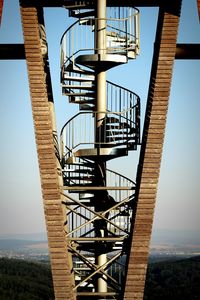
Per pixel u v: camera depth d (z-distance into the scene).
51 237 14.52
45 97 14.49
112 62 16.69
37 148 14.49
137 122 16.73
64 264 14.51
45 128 14.49
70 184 17.83
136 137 16.70
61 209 14.51
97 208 17.66
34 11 14.46
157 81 14.30
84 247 17.62
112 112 16.36
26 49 14.48
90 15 17.39
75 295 15.26
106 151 16.55
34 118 14.49
